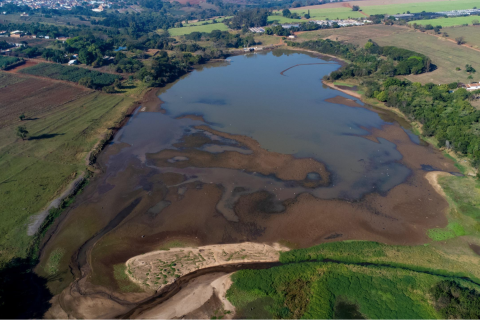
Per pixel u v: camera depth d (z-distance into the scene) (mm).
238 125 100750
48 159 80562
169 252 55531
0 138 88688
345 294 46781
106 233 59500
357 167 78812
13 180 72000
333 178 74625
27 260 53312
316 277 49375
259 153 84875
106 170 78125
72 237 58500
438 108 98312
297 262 53156
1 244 55438
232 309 45531
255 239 58156
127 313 45469
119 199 67938
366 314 44031
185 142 90875
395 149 87000
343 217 62875
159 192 69938
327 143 90000
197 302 46688
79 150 85500
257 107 114812
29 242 56281
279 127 99312
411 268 51844
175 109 113875
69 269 52312
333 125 100875
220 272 51844
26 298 47156
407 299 45719
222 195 68938
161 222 61938
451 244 56125
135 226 61062
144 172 77000
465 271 50750
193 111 111938
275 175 75688
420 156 83438
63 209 65000
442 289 45375
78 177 74250
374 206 65688
